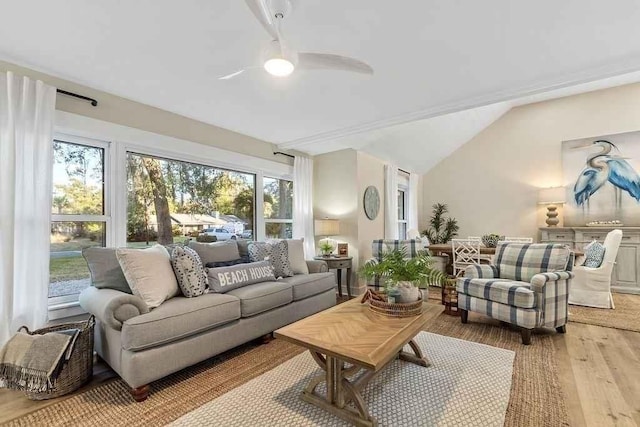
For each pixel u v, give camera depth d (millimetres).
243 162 4238
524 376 2232
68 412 1863
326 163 5312
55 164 2713
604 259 4117
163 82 2762
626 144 5258
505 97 3025
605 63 2480
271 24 1599
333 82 2785
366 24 1992
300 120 3764
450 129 5930
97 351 2412
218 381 2225
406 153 5984
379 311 2271
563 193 5488
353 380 2168
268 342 2957
